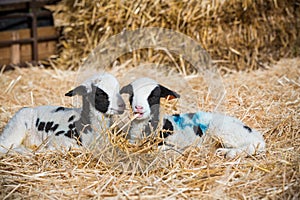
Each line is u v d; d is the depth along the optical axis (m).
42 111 6.43
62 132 6.12
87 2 9.96
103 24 10.00
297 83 8.47
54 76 9.57
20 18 10.92
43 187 5.38
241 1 9.66
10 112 7.68
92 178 5.52
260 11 10.02
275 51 10.52
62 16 10.33
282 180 5.45
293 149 6.20
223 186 5.31
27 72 9.90
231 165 5.69
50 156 5.96
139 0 9.65
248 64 10.17
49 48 10.63
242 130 6.16
